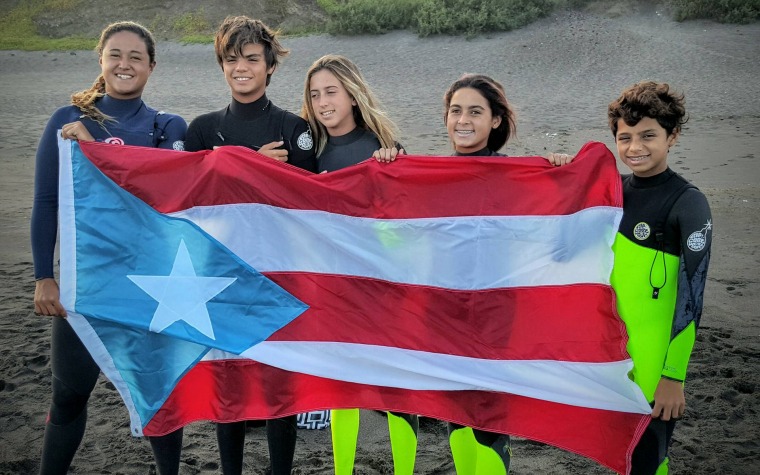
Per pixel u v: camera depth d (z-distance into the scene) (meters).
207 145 4.02
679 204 3.26
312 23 33.16
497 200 3.69
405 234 3.75
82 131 3.60
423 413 3.64
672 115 3.26
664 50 25.34
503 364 3.62
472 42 28.36
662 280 3.31
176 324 3.64
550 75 23.55
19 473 4.28
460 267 3.71
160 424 3.64
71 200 3.60
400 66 26.03
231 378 3.68
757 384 5.26
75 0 36.50
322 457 4.47
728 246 8.41
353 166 3.75
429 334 3.71
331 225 3.76
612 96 20.14
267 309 3.73
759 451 4.49
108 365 3.59
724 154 13.23
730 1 28.28
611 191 3.52
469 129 3.76
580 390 3.53
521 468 4.36
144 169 3.65
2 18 36.44
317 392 3.69
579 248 3.57
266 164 3.72
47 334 6.18
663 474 3.38
